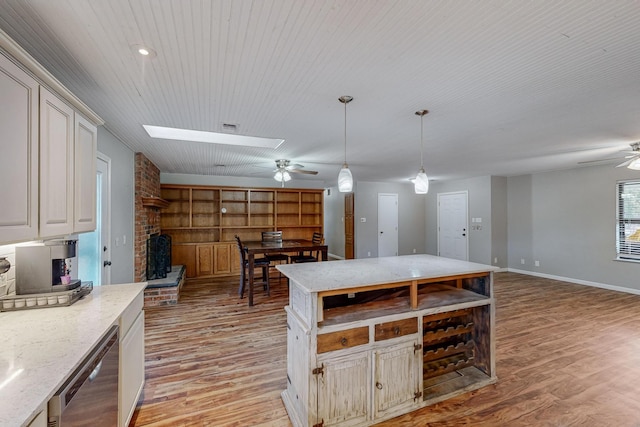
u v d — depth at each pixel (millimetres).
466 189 7586
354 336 1917
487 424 1971
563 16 1428
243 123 3059
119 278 3686
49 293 1760
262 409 2125
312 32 1547
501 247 7062
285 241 6121
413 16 1424
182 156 4660
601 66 1922
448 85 2189
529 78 2084
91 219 2092
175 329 3553
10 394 944
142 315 2223
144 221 4555
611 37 1603
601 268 5535
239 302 4652
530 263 6684
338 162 5273
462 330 2516
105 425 1407
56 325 1487
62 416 1019
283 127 3193
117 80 2076
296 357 2008
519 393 2307
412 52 1746
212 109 2656
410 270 2418
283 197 7402
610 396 2268
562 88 2246
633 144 3848
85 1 1291
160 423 1963
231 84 2154
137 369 2070
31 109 1406
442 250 8336
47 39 1584
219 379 2488
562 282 5984
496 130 3314
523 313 4121
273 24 1478
